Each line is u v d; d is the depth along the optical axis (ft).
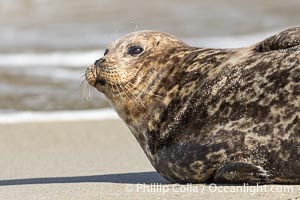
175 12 292.61
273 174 78.95
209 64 87.20
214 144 82.07
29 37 270.87
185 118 85.81
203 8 296.51
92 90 188.24
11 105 177.27
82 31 271.49
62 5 320.50
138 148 131.75
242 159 80.23
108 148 133.69
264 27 259.19
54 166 118.21
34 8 319.88
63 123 159.22
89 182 96.32
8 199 83.92
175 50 91.61
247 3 298.76
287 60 80.84
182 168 85.10
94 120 161.07
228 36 250.16
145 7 304.50
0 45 260.21
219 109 83.30
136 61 91.56
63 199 80.18
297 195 72.95
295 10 280.72
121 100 91.86
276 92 79.87
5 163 123.65
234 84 83.30
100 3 317.63
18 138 147.23
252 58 84.12
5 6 325.62
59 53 239.91
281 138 78.38
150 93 89.51
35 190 89.97
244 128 80.79
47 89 193.16
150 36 93.15
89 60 228.43
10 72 216.74
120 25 276.62
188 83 87.35
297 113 78.07
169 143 86.48
